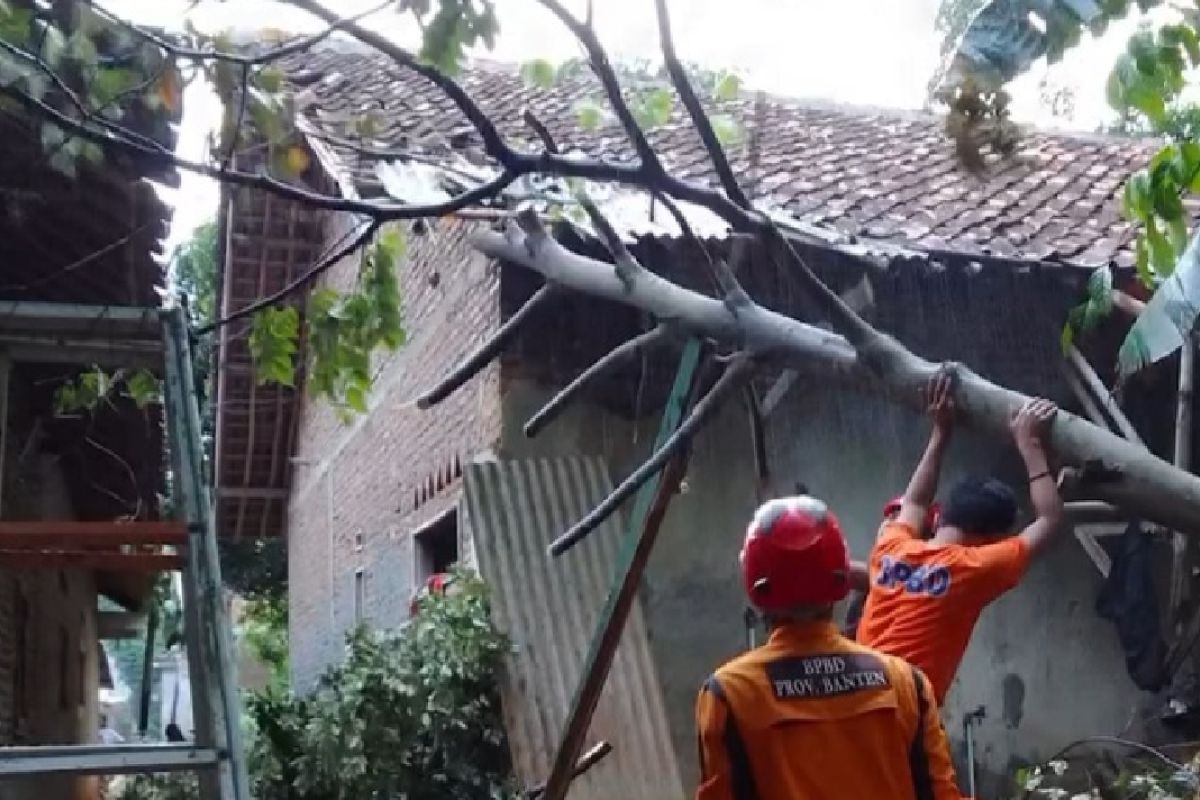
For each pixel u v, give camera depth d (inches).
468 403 339.3
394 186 155.3
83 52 126.0
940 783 113.5
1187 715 332.5
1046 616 345.7
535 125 133.5
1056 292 325.4
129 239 187.3
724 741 112.2
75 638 448.8
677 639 316.2
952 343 319.6
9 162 185.6
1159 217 130.4
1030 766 336.2
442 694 287.6
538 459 313.1
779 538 114.8
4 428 203.3
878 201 342.3
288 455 591.8
